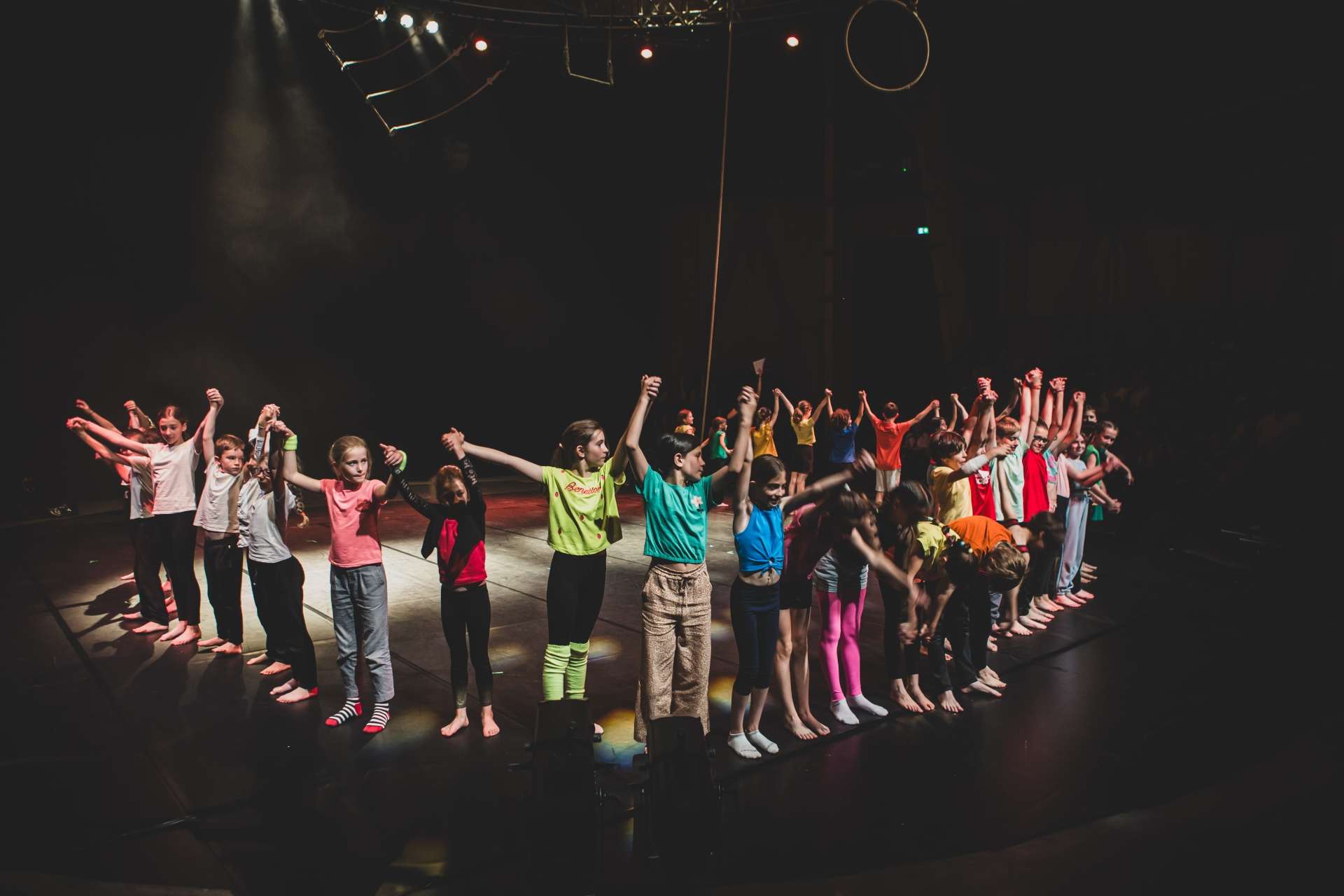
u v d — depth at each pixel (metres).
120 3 13.10
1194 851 3.76
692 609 4.46
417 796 4.20
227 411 14.77
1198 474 11.37
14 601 7.86
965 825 4.00
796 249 17.80
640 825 3.80
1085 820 4.04
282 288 15.20
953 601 5.51
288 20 14.59
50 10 12.55
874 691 5.71
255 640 6.64
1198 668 6.16
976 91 14.49
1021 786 4.38
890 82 14.55
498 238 17.75
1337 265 11.41
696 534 4.45
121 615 7.41
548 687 4.71
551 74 16.80
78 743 4.79
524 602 7.92
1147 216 13.73
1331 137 11.27
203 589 8.21
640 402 4.46
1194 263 13.16
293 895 3.39
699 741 3.61
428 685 5.74
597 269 19.19
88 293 13.41
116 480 13.79
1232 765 4.61
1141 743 4.91
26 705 5.34
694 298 19.23
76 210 13.19
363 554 4.94
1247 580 8.77
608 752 4.70
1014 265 15.36
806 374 17.78
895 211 16.67
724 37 14.27
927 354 17.58
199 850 3.71
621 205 19.36
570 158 18.50
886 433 11.40
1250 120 12.19
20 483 12.88
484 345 17.83
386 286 16.38
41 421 13.16
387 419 16.64
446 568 4.84
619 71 16.62
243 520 5.53
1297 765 4.57
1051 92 14.10
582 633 4.80
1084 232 14.54
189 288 14.26
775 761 4.63
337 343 15.89
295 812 4.04
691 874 3.31
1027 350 15.26
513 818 4.00
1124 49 12.78
